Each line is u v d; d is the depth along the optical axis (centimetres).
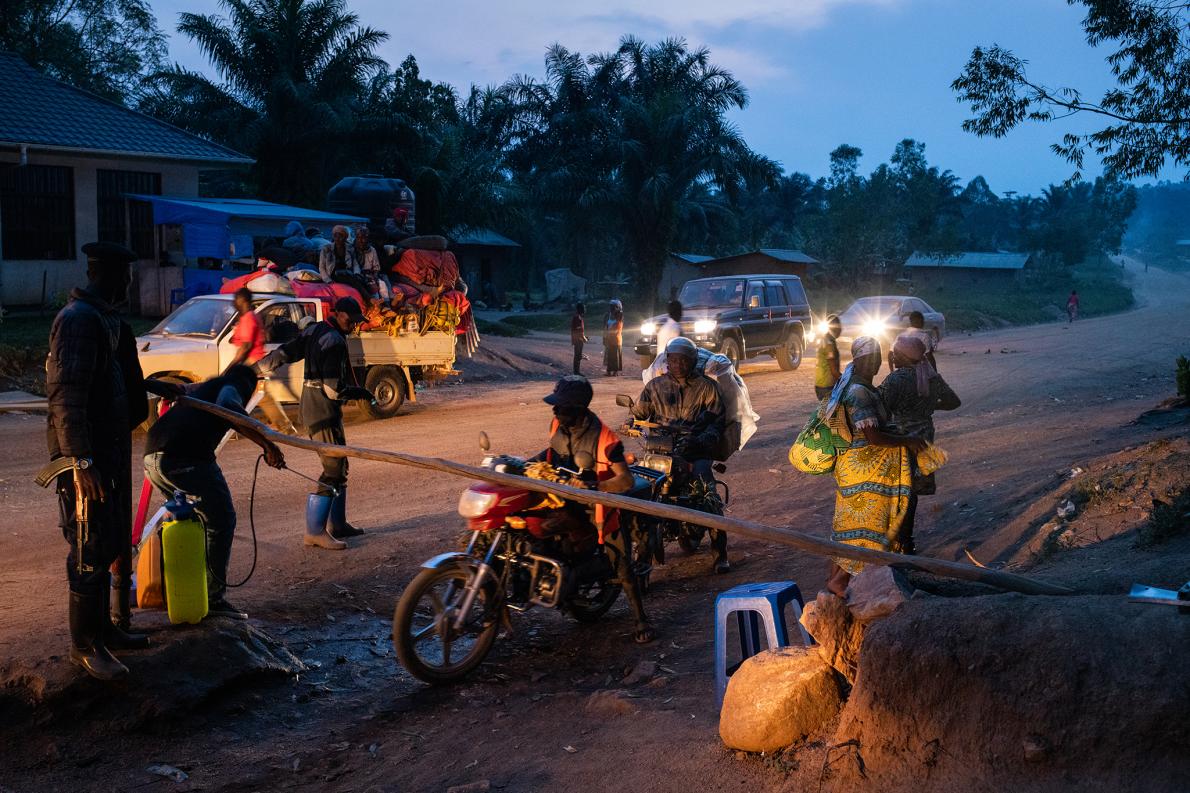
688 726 409
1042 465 974
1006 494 856
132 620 511
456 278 1683
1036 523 702
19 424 1325
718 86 4750
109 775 412
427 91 4016
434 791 388
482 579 524
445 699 507
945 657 308
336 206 2598
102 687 450
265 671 506
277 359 759
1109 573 455
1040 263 9719
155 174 2517
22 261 2264
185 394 542
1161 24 1306
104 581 451
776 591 443
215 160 2530
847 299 5869
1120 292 8988
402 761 425
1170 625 291
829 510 888
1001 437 1203
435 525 845
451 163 3756
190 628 504
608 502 420
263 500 934
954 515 816
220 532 544
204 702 470
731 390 744
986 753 293
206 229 2103
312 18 3759
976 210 16200
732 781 342
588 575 570
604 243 5219
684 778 353
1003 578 369
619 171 4381
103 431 451
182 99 3803
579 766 387
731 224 5288
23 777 406
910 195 7312
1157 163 1345
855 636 375
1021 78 1387
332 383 759
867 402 513
